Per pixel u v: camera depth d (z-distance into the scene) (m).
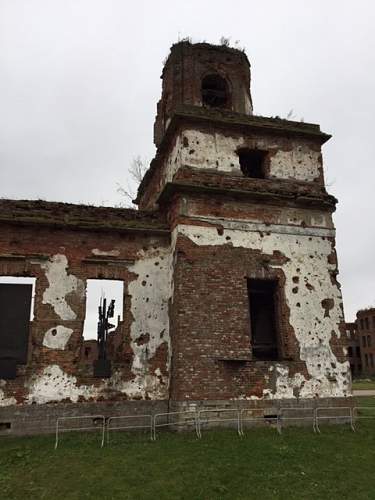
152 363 13.03
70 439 10.86
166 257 14.05
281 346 13.03
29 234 13.16
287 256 13.67
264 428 11.69
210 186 13.44
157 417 12.45
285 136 15.12
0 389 11.89
